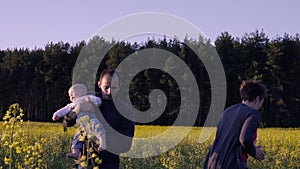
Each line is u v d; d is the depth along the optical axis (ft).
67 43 183.42
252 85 17.01
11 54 193.06
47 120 173.99
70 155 16.97
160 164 32.14
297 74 181.16
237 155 16.38
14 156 18.49
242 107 16.81
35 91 184.55
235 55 178.19
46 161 28.60
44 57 184.34
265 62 181.98
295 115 179.63
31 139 37.27
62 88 177.99
